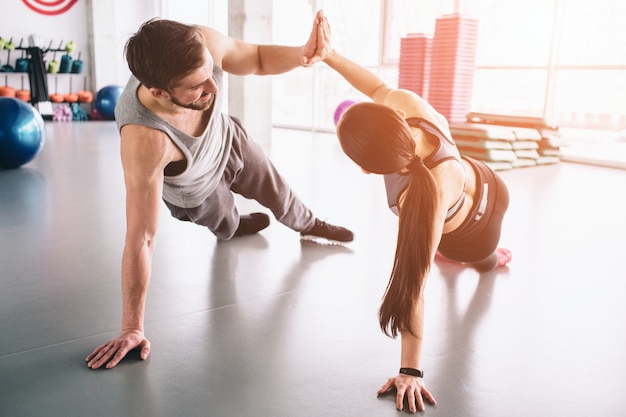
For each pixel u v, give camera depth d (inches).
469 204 64.5
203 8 409.7
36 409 47.2
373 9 445.1
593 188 154.9
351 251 93.1
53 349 58.0
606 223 114.4
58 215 113.8
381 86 63.9
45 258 87.0
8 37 344.5
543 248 96.1
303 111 527.5
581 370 55.0
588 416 47.3
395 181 59.2
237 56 67.0
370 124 45.1
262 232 104.3
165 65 44.7
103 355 55.3
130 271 56.0
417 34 219.3
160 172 56.3
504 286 77.6
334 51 66.9
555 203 133.5
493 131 185.2
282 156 204.1
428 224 46.5
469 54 207.3
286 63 67.3
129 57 46.3
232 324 64.5
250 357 56.8
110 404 48.1
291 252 92.1
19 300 70.6
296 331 62.9
